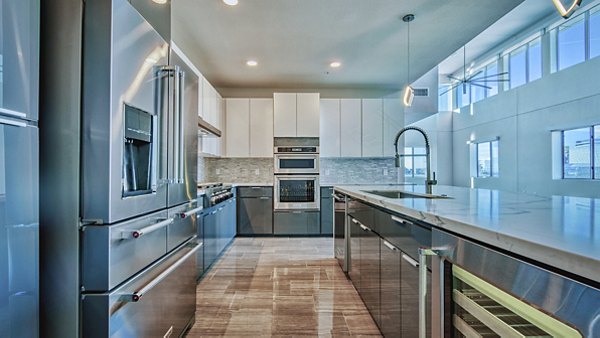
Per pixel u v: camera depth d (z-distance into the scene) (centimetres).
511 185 736
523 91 696
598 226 90
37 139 105
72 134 118
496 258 86
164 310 167
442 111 966
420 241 139
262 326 222
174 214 181
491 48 725
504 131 758
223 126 553
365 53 430
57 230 117
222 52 421
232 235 499
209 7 305
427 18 331
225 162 588
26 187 100
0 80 91
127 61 132
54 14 117
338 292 283
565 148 613
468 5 306
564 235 78
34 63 105
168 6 198
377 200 191
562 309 65
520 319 81
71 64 118
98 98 119
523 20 586
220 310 247
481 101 841
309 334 210
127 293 130
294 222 539
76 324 117
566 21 579
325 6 305
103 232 118
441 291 117
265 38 378
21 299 98
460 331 111
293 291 287
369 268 232
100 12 119
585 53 556
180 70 177
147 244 149
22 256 98
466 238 101
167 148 169
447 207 138
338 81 562
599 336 57
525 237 76
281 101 547
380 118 571
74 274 117
